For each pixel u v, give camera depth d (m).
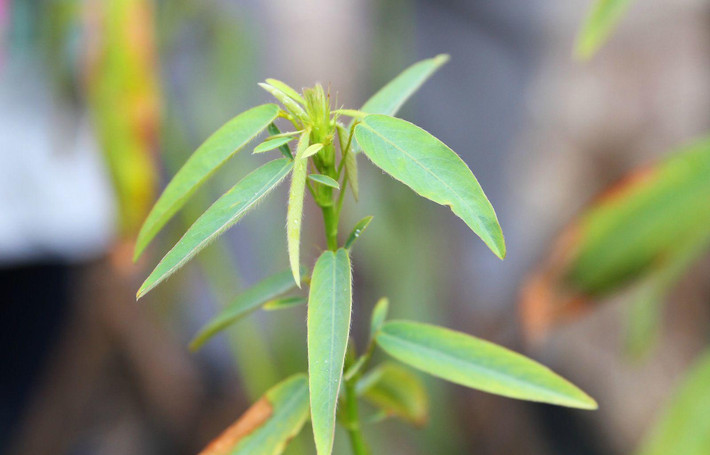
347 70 1.27
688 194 0.65
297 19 1.25
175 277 1.23
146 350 1.37
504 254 0.43
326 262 0.44
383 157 0.44
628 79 1.42
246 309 0.50
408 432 1.24
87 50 0.74
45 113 1.16
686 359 1.33
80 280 1.39
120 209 0.75
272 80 0.46
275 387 0.49
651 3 1.40
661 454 0.64
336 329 0.44
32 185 1.21
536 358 1.40
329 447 0.43
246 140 0.46
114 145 0.74
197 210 0.89
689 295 1.33
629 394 1.36
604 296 0.70
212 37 1.06
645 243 0.67
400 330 0.49
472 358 0.49
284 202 1.14
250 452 0.49
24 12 0.99
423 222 1.29
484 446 1.38
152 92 0.74
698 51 1.38
